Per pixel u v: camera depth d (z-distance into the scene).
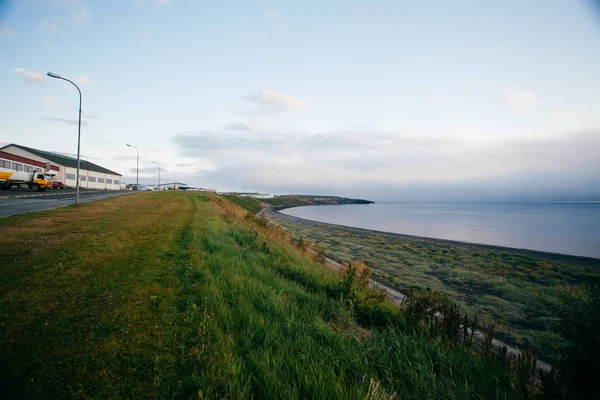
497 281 17.06
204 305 5.02
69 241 9.55
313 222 66.56
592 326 3.16
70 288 5.52
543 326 10.23
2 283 5.58
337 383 2.95
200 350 3.59
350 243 32.66
